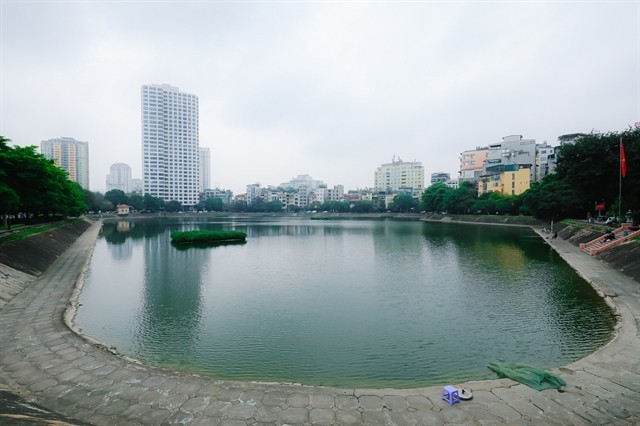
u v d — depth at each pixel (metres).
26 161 42.97
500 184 126.00
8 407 11.09
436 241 65.00
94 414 11.98
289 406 12.52
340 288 31.59
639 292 27.28
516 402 12.70
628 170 55.31
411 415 12.01
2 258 30.41
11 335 18.67
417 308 25.69
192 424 11.48
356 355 18.16
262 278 35.75
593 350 18.19
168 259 47.53
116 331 21.42
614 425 11.42
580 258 42.78
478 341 19.70
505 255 47.75
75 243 59.22
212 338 20.42
